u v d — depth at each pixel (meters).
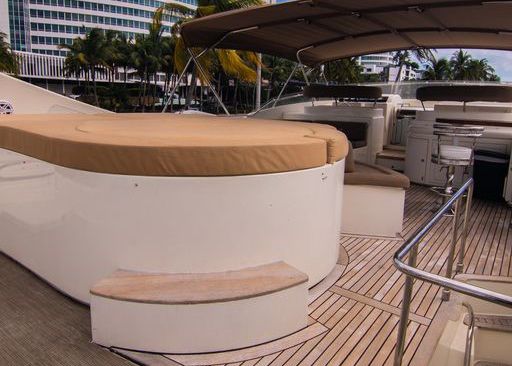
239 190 2.00
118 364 1.79
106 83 58.53
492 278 2.75
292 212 2.21
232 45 5.69
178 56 13.09
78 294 2.25
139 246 2.02
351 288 2.56
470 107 6.03
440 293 2.54
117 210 2.00
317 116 6.47
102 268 2.12
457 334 2.43
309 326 2.12
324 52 6.50
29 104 4.91
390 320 2.21
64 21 82.69
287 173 2.13
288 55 6.50
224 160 1.94
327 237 2.56
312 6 3.90
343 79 21.83
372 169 3.85
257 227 2.09
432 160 4.21
